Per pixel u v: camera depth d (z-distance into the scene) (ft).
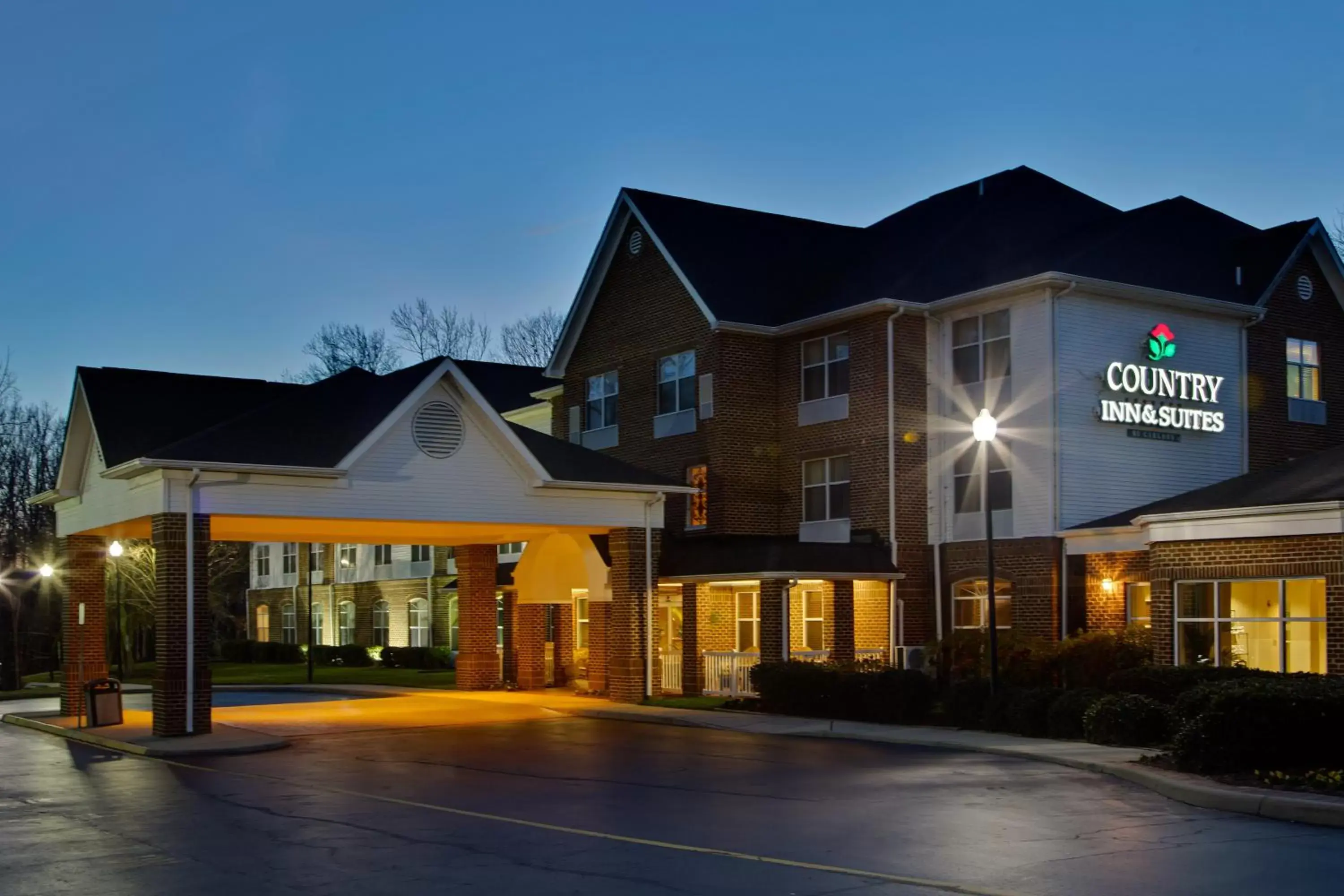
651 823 48.65
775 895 35.73
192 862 42.27
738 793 56.39
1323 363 124.77
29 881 39.78
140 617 201.77
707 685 111.75
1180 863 39.73
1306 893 35.40
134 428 96.94
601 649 118.32
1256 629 83.87
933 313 115.44
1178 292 113.80
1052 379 106.22
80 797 60.03
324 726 93.97
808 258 138.21
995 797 53.98
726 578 109.09
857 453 116.88
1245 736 56.08
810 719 92.12
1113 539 101.35
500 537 119.96
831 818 49.08
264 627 246.47
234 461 87.04
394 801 55.88
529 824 48.88
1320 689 56.95
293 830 48.55
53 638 215.31
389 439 95.09
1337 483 82.84
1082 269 108.99
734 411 123.75
